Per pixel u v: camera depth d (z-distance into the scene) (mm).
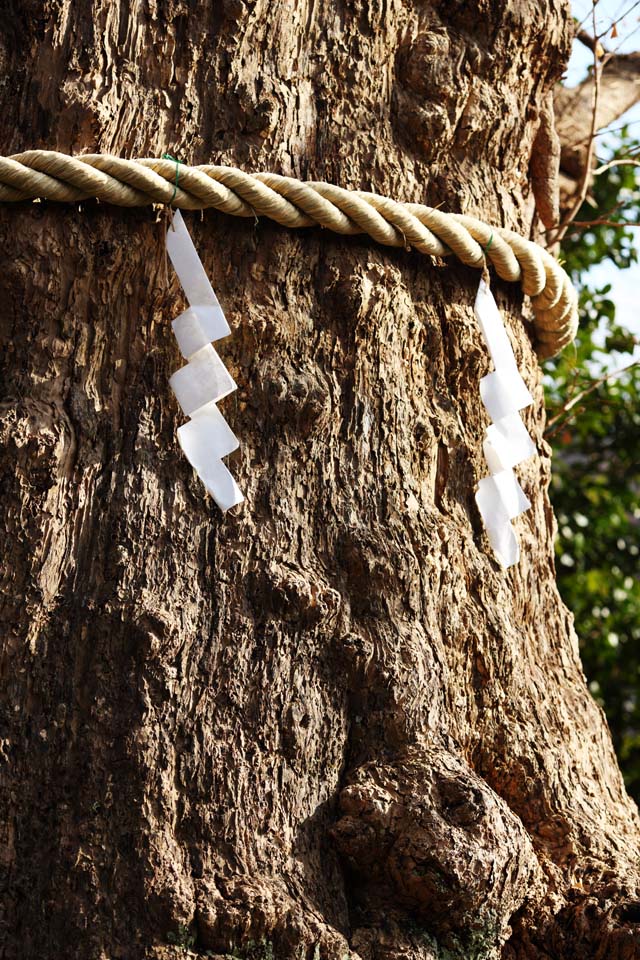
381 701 3379
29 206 3396
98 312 3414
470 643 3510
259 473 3414
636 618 7051
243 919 3209
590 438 7219
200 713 3305
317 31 3553
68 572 3348
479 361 3604
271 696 3330
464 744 3473
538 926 3402
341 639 3383
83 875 3230
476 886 3273
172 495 3373
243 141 3482
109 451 3393
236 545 3373
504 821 3316
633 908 3385
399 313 3537
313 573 3395
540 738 3521
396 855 3289
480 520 3586
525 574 3674
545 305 3736
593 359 6426
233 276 3455
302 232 3488
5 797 3270
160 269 3426
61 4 3426
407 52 3629
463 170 3668
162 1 3455
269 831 3289
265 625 3352
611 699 7020
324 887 3297
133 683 3287
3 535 3334
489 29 3664
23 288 3391
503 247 3604
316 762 3344
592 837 3473
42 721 3295
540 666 3662
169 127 3459
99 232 3404
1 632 3312
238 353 3439
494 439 3561
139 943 3203
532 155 3861
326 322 3486
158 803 3256
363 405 3479
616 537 7133
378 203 3492
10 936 3236
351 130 3557
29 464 3348
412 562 3434
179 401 3354
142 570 3336
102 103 3422
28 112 3424
